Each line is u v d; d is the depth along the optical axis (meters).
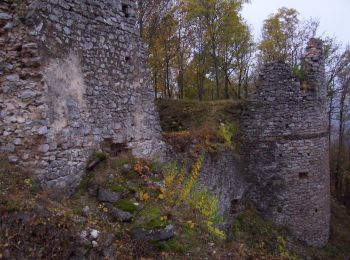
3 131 6.07
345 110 23.86
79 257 5.09
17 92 6.06
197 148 10.79
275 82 12.41
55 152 6.32
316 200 12.90
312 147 12.74
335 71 22.48
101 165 7.30
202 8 18.12
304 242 12.71
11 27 6.04
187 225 6.68
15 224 4.86
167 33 18.33
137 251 5.62
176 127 12.85
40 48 6.09
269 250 11.30
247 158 12.54
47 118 6.14
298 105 12.52
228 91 25.80
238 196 12.11
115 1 8.12
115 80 8.05
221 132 11.91
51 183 6.20
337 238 14.56
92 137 7.30
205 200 8.09
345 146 26.08
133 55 8.71
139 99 8.91
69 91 6.70
